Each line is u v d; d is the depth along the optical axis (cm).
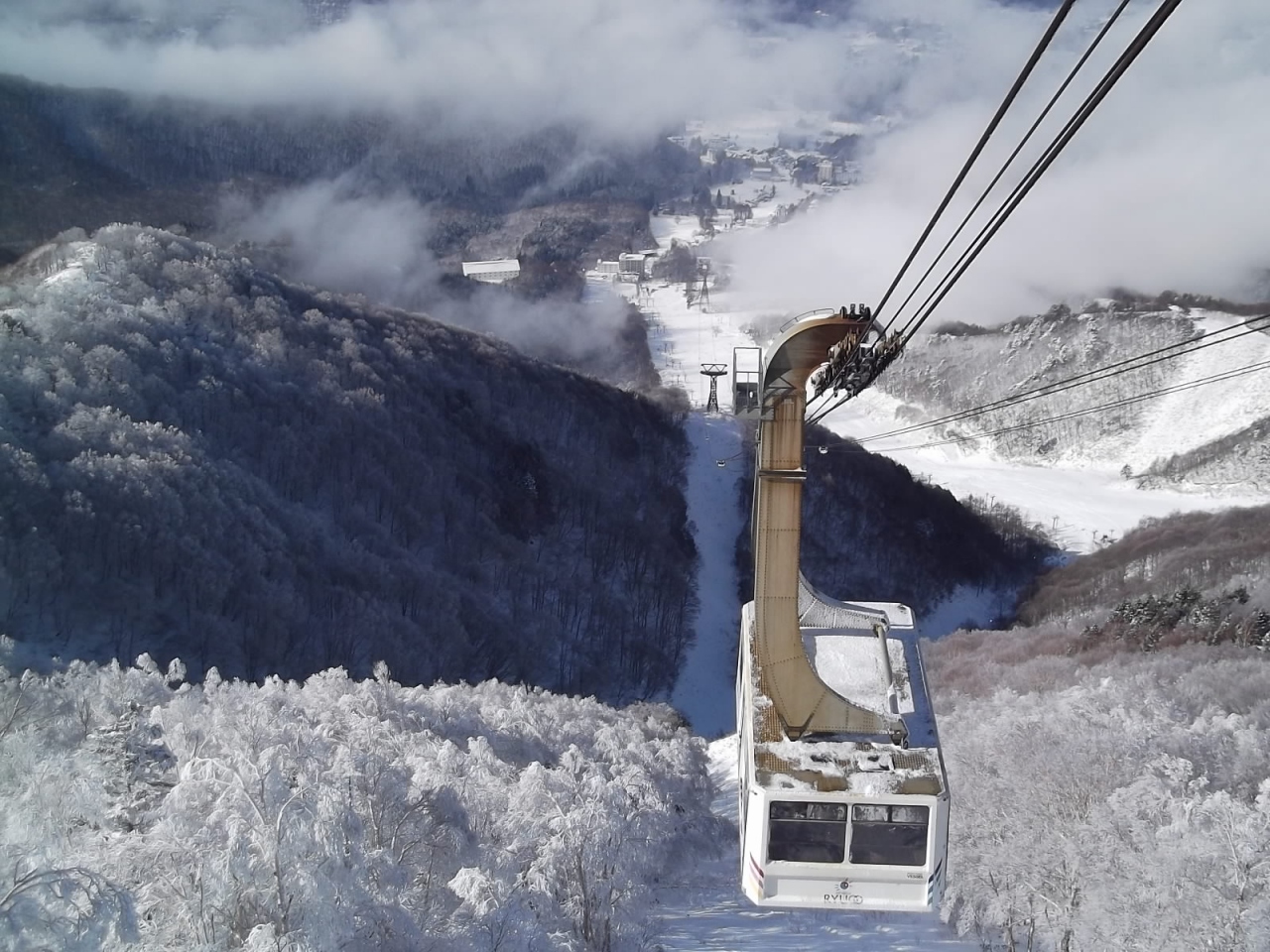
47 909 2423
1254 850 3741
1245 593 10000
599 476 16012
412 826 3753
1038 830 4494
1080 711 5384
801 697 2211
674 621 13538
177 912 2903
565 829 3934
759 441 2197
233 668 9631
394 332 17150
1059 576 15400
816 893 2092
